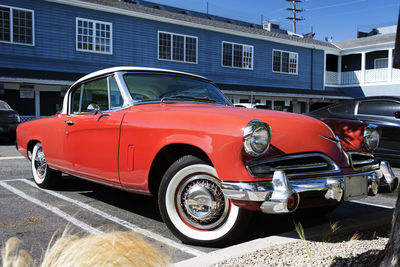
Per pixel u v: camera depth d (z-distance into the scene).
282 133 2.47
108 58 15.80
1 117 10.41
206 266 1.97
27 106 14.81
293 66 22.91
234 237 2.45
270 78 21.70
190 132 2.49
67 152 3.71
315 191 2.40
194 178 2.53
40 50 14.21
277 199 2.17
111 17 15.78
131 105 3.14
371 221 2.87
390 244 1.41
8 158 7.57
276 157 2.38
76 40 14.98
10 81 12.65
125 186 3.05
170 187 2.58
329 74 25.22
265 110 2.88
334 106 7.21
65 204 3.77
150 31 16.88
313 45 23.41
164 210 2.60
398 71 22.70
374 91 23.81
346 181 2.47
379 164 2.89
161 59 17.27
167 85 3.50
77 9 14.94
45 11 14.23
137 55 16.56
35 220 3.14
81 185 4.86
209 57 18.95
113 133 3.06
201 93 3.63
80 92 3.77
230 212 2.43
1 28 13.41
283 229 2.98
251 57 20.73
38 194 4.25
